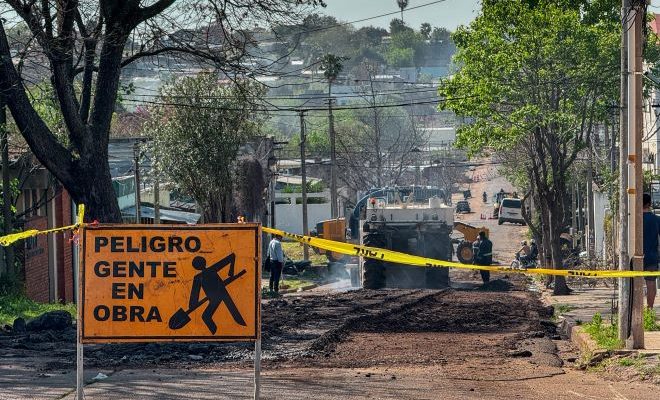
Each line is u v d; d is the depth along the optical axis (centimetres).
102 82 4575
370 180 15675
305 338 3344
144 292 1609
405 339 3388
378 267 6562
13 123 5844
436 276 6719
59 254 6575
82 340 1605
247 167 8744
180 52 4812
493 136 6281
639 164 2717
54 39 4269
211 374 2397
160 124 8356
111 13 4441
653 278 3200
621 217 2753
